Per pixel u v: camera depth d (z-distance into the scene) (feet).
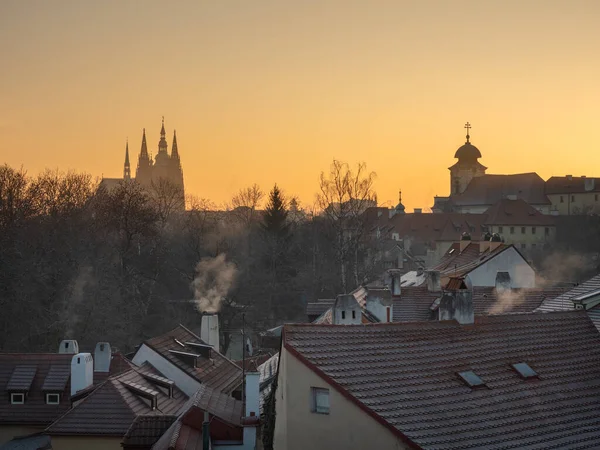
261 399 132.98
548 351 111.86
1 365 175.22
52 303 304.91
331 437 92.53
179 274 402.31
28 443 160.15
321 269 418.51
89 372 169.07
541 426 96.89
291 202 543.80
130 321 323.98
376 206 465.88
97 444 140.87
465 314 111.34
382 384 94.43
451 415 93.04
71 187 396.98
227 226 534.78
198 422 119.75
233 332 360.89
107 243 368.68
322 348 97.76
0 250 304.30
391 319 170.30
